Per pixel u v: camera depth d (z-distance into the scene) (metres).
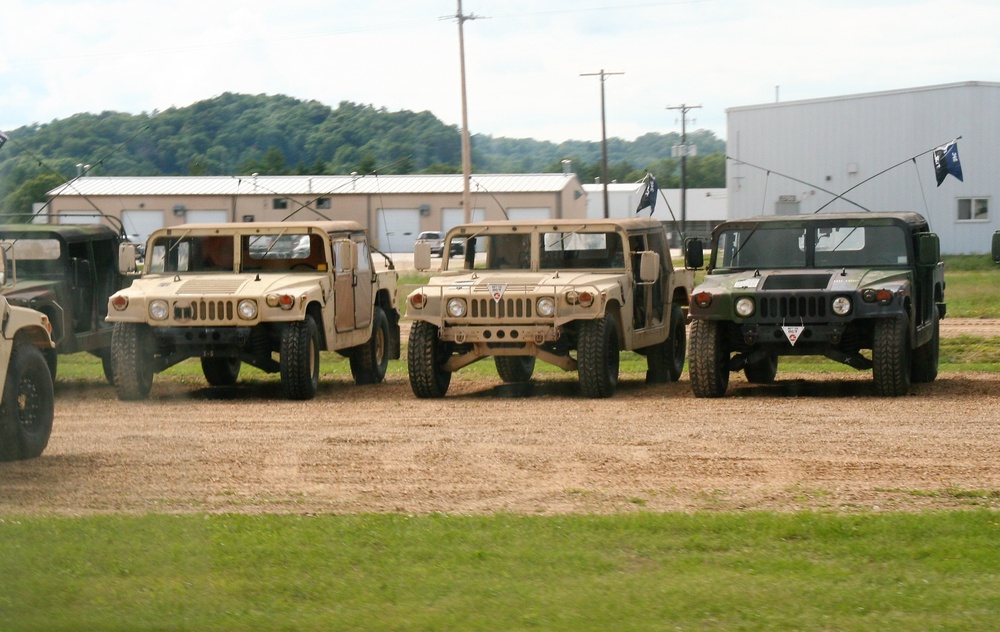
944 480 10.07
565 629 6.45
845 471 10.51
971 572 7.30
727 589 7.01
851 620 6.52
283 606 6.91
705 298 15.73
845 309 15.23
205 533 8.41
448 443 12.29
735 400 15.64
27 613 6.85
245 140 118.94
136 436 13.09
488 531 8.35
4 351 11.13
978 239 52.50
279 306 16.66
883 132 53.56
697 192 95.69
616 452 11.59
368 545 8.06
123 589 7.22
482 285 16.50
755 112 56.66
